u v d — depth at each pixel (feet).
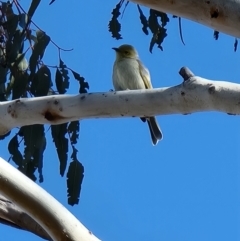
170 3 17.29
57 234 16.01
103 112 19.15
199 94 17.65
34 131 26.99
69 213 16.29
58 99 19.51
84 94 19.27
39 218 16.07
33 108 19.63
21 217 21.86
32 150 26.96
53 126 26.91
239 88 17.21
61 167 26.71
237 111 17.21
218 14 16.90
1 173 15.92
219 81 17.76
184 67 18.39
